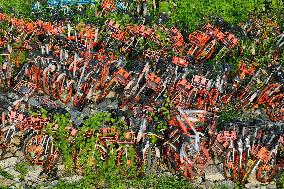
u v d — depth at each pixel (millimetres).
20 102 13211
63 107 14047
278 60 16406
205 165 13273
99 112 13438
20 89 13852
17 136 13812
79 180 13070
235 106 14555
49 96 14484
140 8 18234
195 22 17719
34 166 13320
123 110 13992
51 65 14203
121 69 14234
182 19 17922
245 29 17094
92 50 15031
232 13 18250
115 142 12742
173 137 12570
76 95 14211
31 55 14344
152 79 13953
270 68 15539
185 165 12609
